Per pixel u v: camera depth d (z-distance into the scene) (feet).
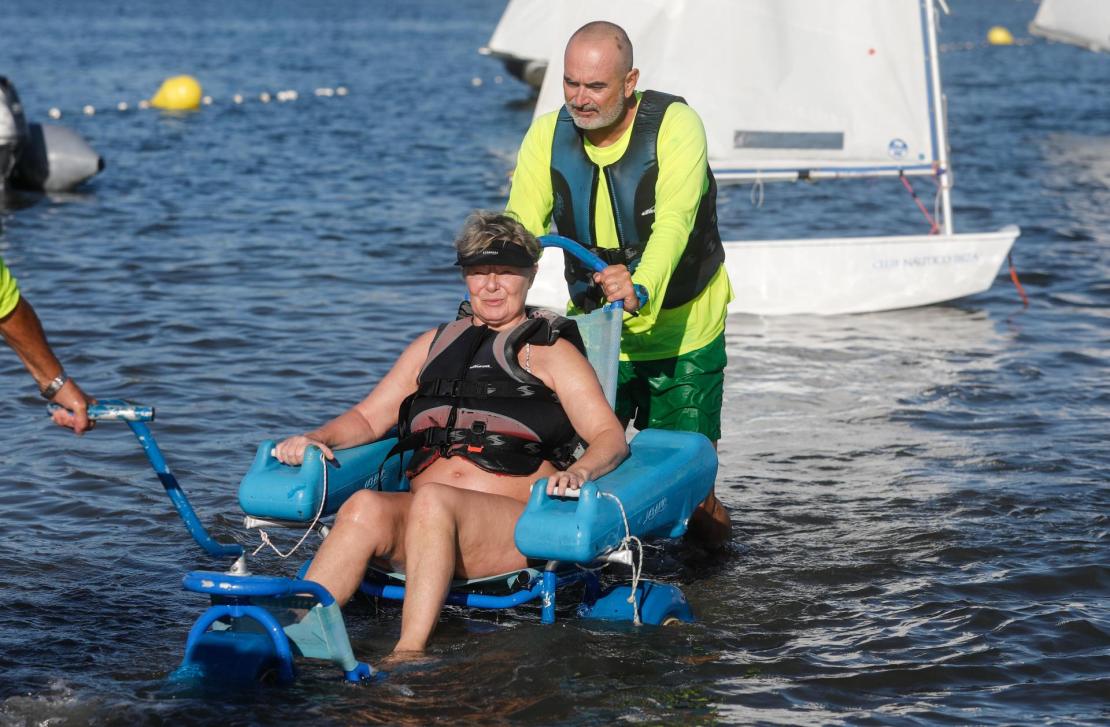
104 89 364.58
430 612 50.65
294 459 53.83
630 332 64.69
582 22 132.05
